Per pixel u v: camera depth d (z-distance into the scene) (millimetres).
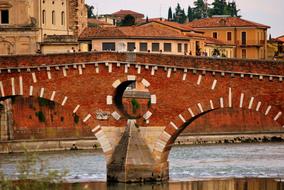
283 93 150000
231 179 163375
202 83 154125
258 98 151125
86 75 158250
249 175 169250
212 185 155750
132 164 155875
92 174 169625
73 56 158125
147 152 156500
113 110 157625
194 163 192750
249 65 151125
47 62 158875
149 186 153625
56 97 159250
